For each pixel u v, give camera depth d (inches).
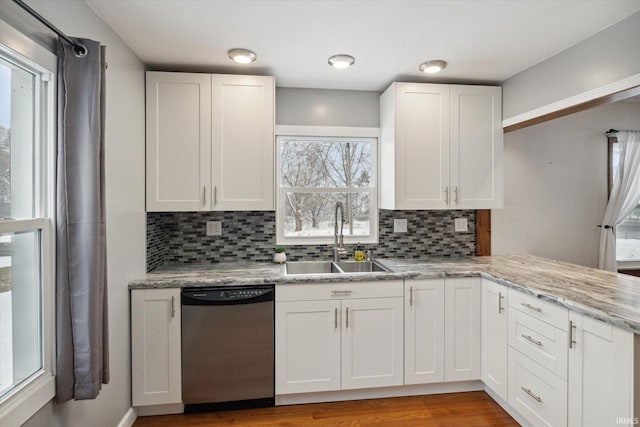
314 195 117.9
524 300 77.2
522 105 99.3
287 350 88.2
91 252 56.1
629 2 65.2
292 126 112.8
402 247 118.1
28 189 51.5
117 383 75.9
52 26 48.2
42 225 51.9
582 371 62.1
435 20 72.0
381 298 91.1
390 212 117.6
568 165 124.8
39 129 52.6
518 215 122.2
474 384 98.0
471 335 94.4
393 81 107.3
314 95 114.0
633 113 128.5
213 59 90.7
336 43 82.4
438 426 81.9
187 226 108.6
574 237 125.6
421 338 92.7
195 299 84.0
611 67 73.8
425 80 106.8
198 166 94.7
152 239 97.5
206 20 71.6
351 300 90.0
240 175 96.4
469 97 105.9
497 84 109.9
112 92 73.7
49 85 53.4
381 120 115.6
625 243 134.6
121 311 77.9
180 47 83.6
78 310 55.5
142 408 85.9
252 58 88.0
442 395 95.7
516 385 80.2
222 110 95.7
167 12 68.4
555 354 68.3
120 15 69.1
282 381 88.1
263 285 87.7
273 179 97.6
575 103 82.5
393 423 83.0
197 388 85.2
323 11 68.6
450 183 105.1
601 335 58.3
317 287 88.9
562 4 66.1
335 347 89.8
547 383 70.5
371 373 91.3
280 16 70.3
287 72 100.0
